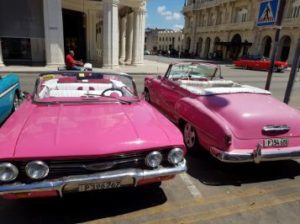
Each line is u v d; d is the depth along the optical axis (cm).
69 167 251
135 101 381
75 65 1115
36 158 239
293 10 3500
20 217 281
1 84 524
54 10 1577
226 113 377
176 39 8706
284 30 3600
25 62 1914
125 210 298
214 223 283
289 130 369
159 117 337
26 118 303
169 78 612
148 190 339
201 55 5703
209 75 640
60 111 325
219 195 337
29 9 1580
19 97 653
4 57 1941
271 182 376
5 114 539
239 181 374
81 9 2202
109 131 277
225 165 420
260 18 566
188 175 385
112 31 1714
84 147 250
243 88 492
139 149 264
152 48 9831
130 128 288
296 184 372
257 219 292
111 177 256
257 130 356
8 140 253
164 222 281
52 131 269
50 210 293
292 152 362
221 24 4884
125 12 2273
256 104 402
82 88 431
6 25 1564
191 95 464
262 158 351
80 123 290
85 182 251
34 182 244
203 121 390
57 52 1636
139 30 2077
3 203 303
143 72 1695
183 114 443
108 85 437
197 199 326
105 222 277
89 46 2344
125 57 2502
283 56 3747
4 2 1532
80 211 293
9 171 237
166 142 278
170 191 340
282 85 1438
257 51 4038
